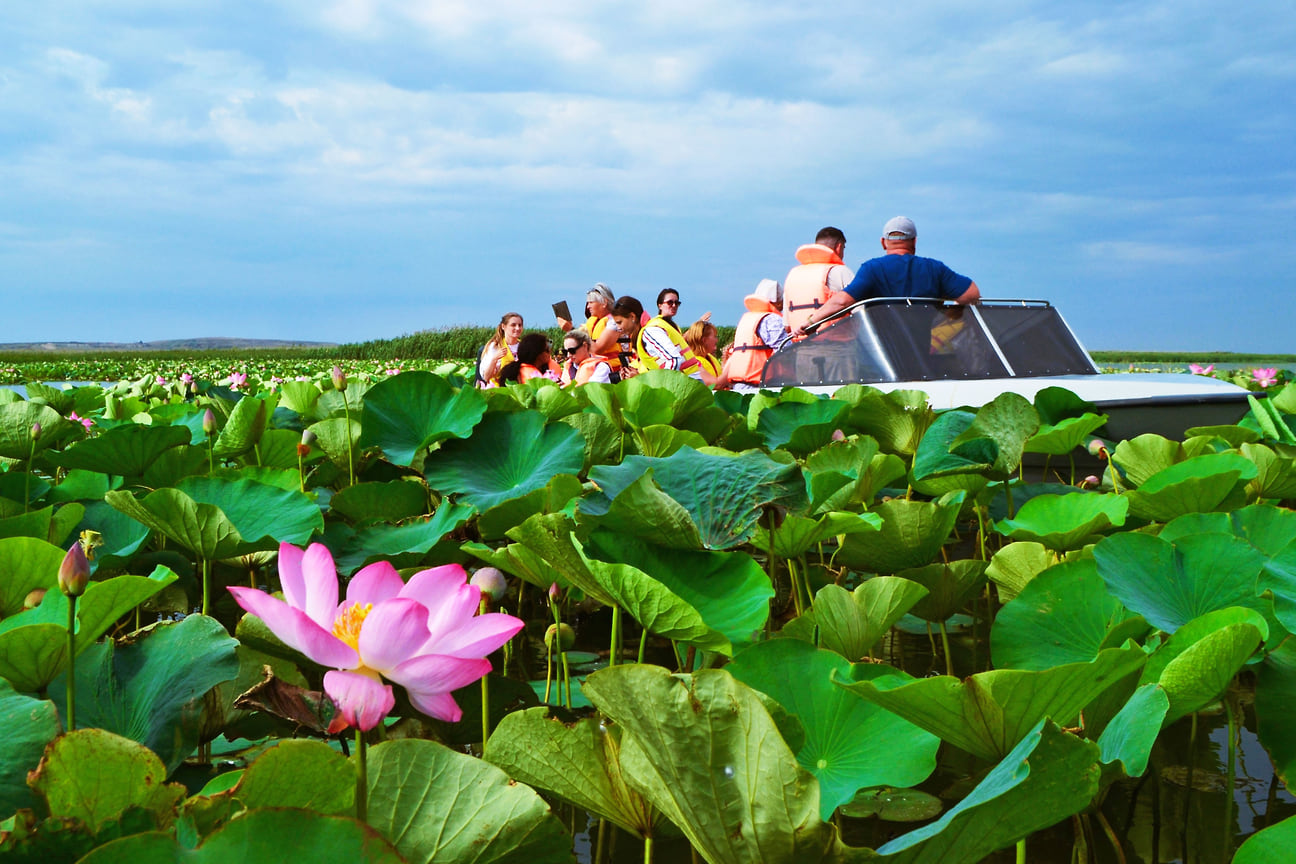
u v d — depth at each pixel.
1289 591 1.53
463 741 1.84
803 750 1.39
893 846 0.95
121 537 2.59
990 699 1.16
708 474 1.95
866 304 5.36
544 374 8.87
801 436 3.62
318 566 0.90
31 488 3.00
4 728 1.17
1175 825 1.65
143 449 3.20
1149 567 1.87
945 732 1.25
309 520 2.45
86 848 0.93
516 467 2.97
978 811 0.99
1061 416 4.02
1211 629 1.45
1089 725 1.41
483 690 1.69
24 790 1.10
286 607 0.79
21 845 0.91
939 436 3.21
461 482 2.91
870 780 1.29
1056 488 2.97
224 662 1.52
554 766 1.29
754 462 1.97
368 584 0.91
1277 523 2.17
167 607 2.69
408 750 1.12
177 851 0.77
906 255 5.80
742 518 1.84
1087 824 1.58
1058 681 1.14
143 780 1.04
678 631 1.53
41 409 3.16
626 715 1.01
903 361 5.16
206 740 1.66
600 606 2.91
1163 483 2.67
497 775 1.10
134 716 1.46
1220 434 3.58
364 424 3.21
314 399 4.84
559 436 2.96
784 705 1.45
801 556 2.42
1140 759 1.11
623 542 1.77
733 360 7.67
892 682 1.33
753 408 4.30
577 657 2.62
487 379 9.43
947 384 4.83
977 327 5.44
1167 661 1.49
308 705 1.10
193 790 1.49
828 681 1.48
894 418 3.82
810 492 2.28
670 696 0.98
